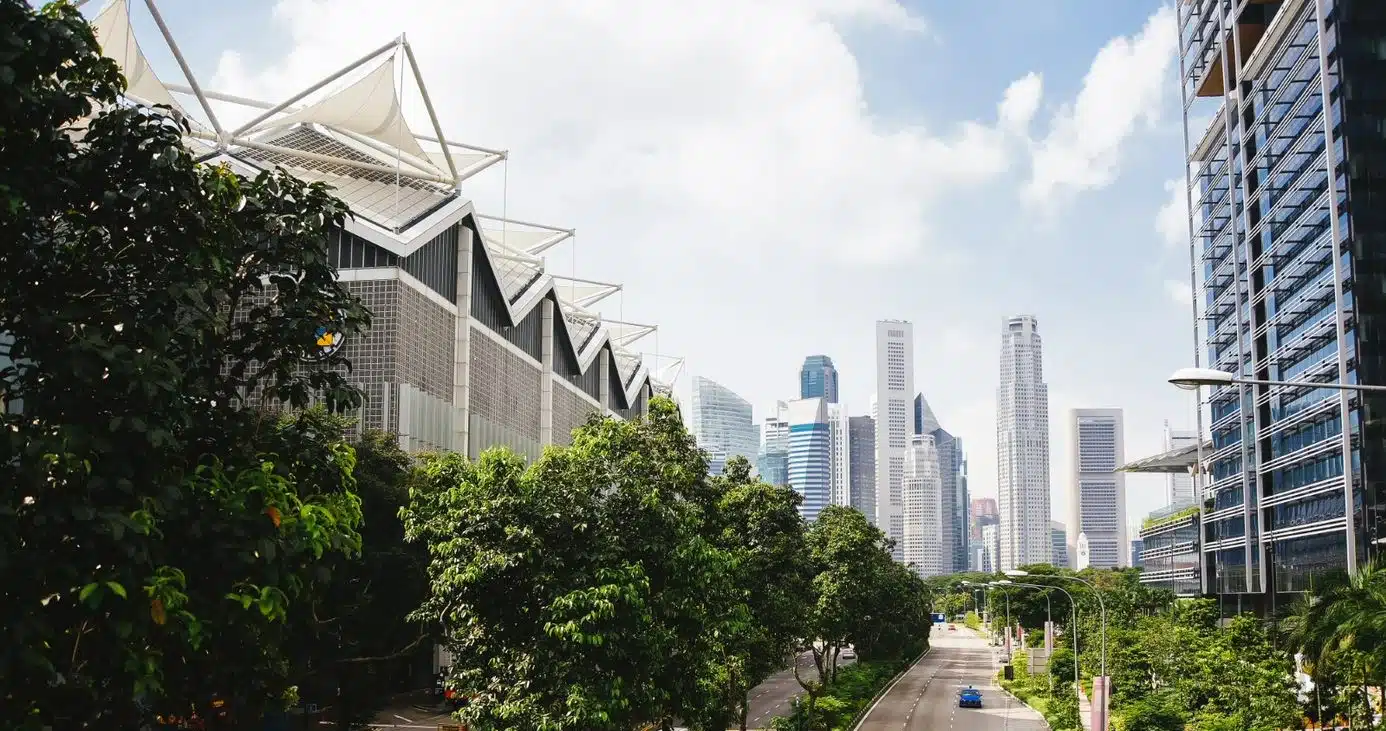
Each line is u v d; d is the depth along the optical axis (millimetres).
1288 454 80938
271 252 13742
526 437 88688
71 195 11875
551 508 25203
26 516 11117
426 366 69688
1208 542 101188
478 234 77312
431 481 26781
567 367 101562
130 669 11328
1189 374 19547
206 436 13266
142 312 11836
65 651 11648
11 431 10453
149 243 12219
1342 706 42688
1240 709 45719
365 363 65312
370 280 66062
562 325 97438
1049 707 72188
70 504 10797
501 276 85188
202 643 12586
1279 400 83438
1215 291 100688
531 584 24719
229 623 12344
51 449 10703
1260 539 86500
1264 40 85500
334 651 42406
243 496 12680
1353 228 71000
